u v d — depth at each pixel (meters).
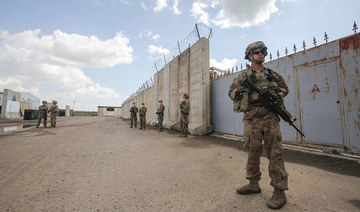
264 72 1.88
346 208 1.59
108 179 2.36
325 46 3.80
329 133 3.68
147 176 2.47
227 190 2.00
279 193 1.61
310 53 4.07
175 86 9.80
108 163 3.09
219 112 7.04
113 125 13.08
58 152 3.91
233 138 6.07
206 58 7.30
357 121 3.28
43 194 1.91
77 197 1.85
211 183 2.21
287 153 3.82
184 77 8.73
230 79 6.58
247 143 1.85
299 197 1.81
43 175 2.49
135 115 11.19
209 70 7.40
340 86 3.54
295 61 4.36
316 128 3.90
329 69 3.73
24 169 2.74
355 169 2.67
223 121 6.81
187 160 3.30
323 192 1.92
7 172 2.60
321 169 2.73
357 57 3.31
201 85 7.14
